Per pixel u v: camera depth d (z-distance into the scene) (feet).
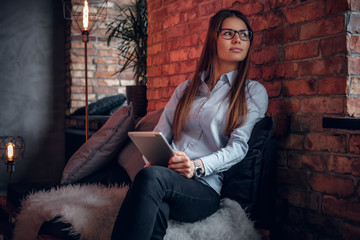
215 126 6.11
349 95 5.81
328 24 6.05
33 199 6.22
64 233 5.41
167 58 10.26
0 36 15.35
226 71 6.57
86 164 7.72
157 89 10.74
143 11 12.91
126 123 7.86
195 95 6.46
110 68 16.17
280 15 6.91
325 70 6.10
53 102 16.15
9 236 7.11
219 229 5.32
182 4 9.59
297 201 6.60
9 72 15.49
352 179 5.73
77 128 14.75
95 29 14.76
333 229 6.02
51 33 16.07
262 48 7.30
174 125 6.46
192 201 5.30
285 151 6.81
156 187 4.84
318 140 6.23
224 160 5.64
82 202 5.82
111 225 5.47
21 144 14.80
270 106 7.13
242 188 5.92
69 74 15.71
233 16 6.48
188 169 5.36
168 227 5.19
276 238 6.86
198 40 9.05
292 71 6.69
